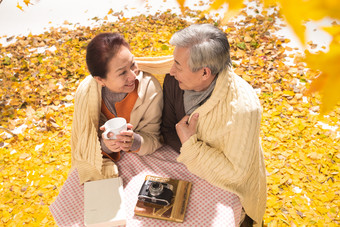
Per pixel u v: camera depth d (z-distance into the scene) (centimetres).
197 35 132
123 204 144
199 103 162
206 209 145
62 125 326
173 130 184
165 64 169
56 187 271
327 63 32
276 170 267
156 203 143
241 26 434
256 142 156
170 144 180
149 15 472
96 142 165
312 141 288
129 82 154
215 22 441
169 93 174
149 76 175
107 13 500
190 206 146
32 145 309
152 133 181
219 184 156
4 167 291
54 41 445
